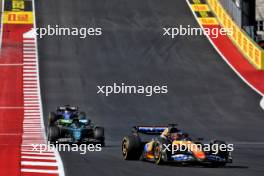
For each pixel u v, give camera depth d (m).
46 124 155.00
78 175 65.56
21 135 135.50
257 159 86.62
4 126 151.12
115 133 144.00
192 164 79.12
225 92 198.25
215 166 76.81
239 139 134.50
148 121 162.00
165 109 177.38
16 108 175.50
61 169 70.94
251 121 164.88
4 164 75.38
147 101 185.25
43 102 183.12
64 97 189.25
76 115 120.56
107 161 81.69
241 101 188.50
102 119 163.62
